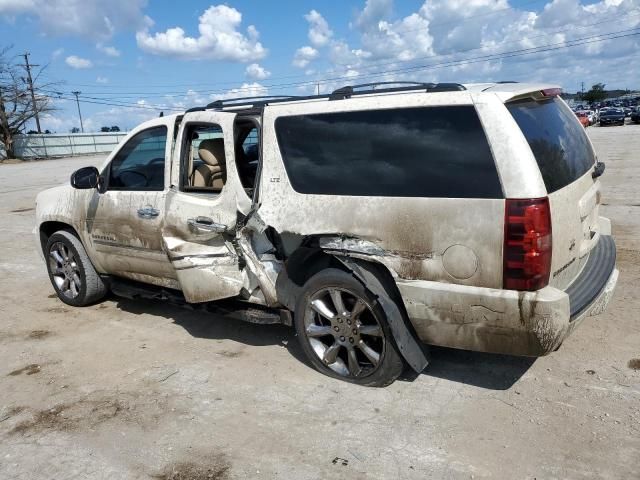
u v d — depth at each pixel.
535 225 2.95
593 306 3.40
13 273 7.38
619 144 22.55
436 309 3.30
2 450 3.33
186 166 4.52
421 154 3.31
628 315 4.64
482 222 3.08
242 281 4.20
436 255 3.25
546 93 3.57
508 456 2.99
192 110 4.57
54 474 3.07
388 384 3.74
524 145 3.05
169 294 4.94
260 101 4.30
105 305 5.92
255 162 4.79
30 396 3.98
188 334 4.98
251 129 4.55
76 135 54.31
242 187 4.13
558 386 3.65
